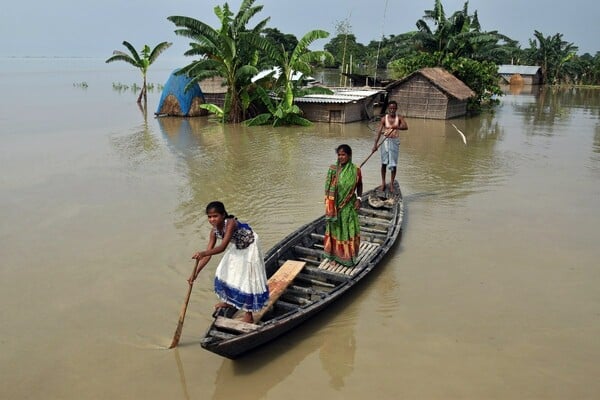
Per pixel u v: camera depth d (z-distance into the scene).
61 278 6.92
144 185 11.57
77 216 9.35
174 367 5.09
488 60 34.44
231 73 22.34
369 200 9.41
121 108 27.77
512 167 14.12
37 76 60.91
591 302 6.47
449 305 6.34
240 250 5.15
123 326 5.79
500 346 5.49
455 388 4.82
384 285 6.86
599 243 8.43
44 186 11.29
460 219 9.55
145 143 17.06
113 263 7.39
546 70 65.12
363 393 4.75
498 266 7.49
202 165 13.83
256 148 16.70
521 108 32.09
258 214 9.67
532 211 10.09
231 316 5.42
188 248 7.95
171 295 6.49
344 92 26.83
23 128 19.34
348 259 6.67
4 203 10.02
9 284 6.73
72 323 5.84
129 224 8.98
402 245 8.23
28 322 5.85
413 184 12.19
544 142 18.45
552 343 5.55
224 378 4.95
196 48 22.56
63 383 4.82
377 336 5.68
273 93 24.22
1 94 33.94
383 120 9.87
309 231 7.82
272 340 5.39
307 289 6.11
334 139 18.92
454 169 13.84
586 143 18.22
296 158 15.07
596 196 11.23
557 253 8.00
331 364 5.18
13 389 4.72
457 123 23.89
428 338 5.63
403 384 4.88
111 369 5.04
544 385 4.87
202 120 23.92
